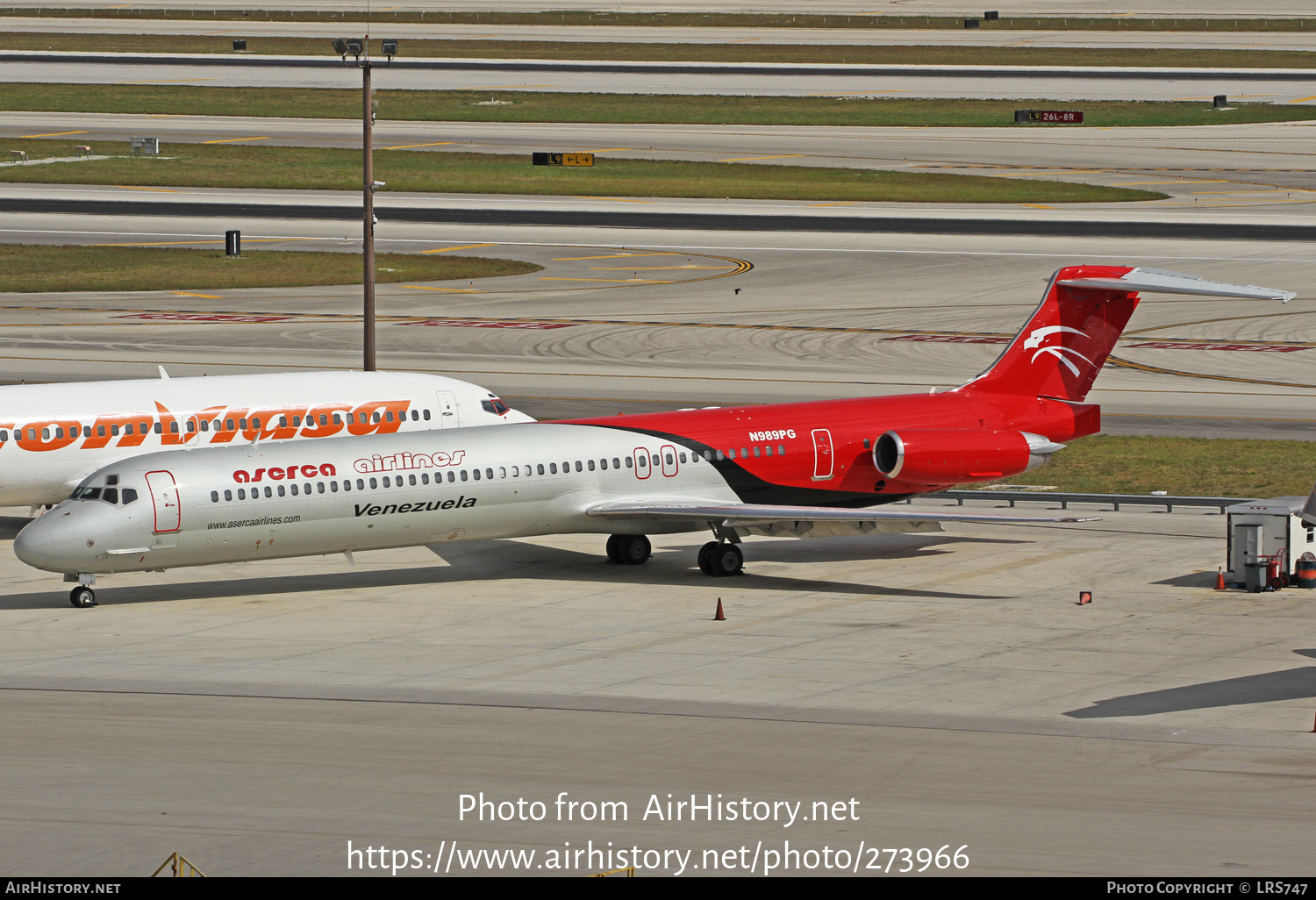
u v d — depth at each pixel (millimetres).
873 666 128500
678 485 169375
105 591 159500
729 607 152250
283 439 187125
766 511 160375
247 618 147000
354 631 142000
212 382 188625
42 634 140125
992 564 173000
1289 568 160000
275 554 154500
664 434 170500
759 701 117188
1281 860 82188
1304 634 139750
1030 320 184500
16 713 112938
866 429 178000
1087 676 125062
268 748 103812
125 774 97938
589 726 109750
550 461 163500
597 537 191625
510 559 177625
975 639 138375
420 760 101250
